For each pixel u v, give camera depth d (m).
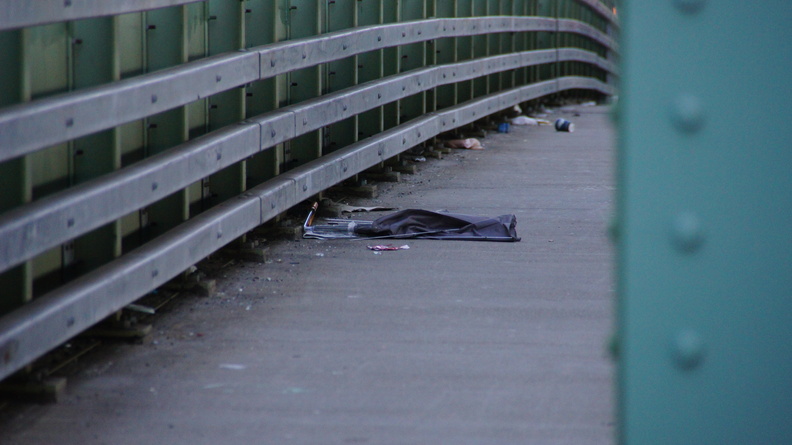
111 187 17.05
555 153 50.97
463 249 28.06
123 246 21.33
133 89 17.69
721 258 8.04
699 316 8.13
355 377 16.86
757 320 8.09
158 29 21.66
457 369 17.28
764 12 7.73
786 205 7.90
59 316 15.33
